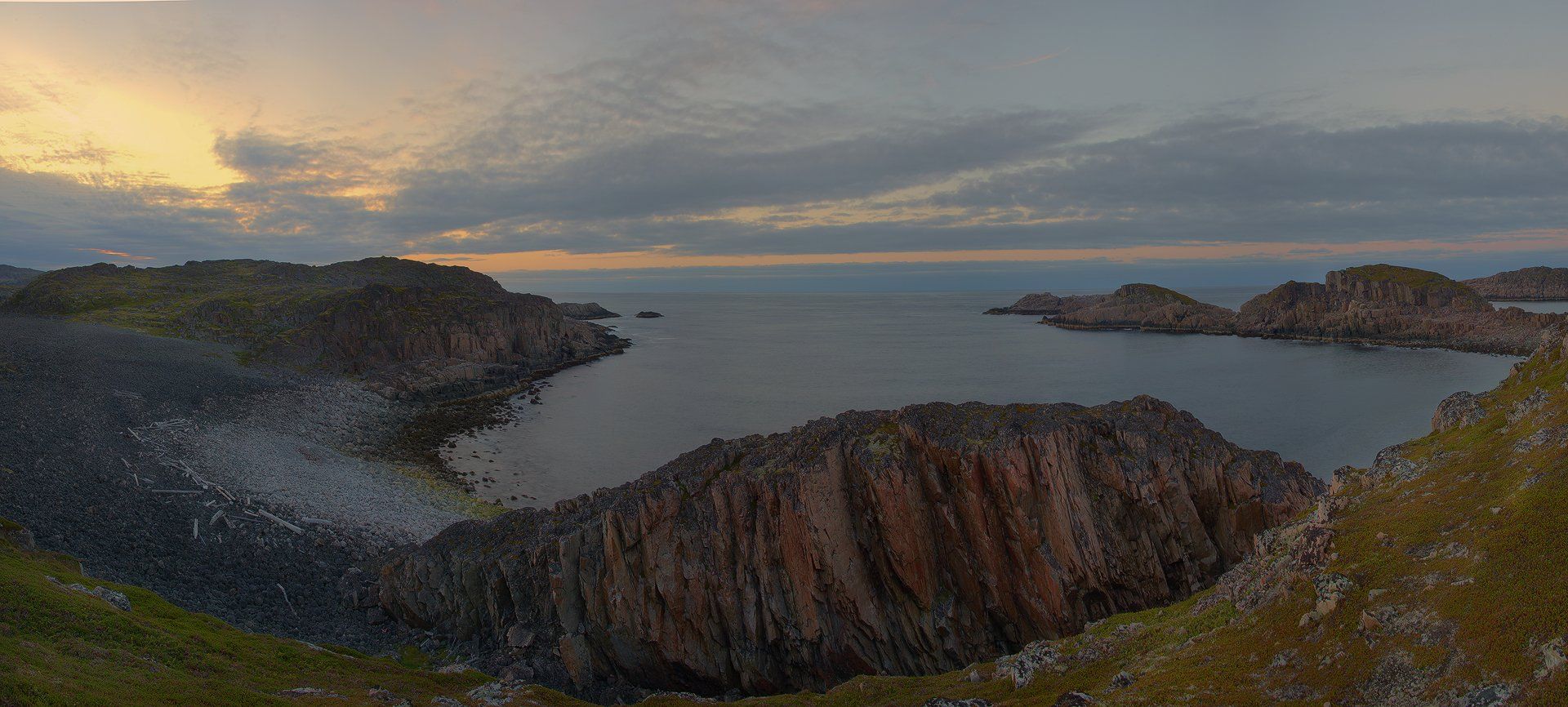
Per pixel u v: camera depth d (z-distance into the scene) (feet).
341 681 148.77
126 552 213.87
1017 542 188.96
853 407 542.16
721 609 199.41
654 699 175.73
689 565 200.54
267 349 578.25
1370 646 93.66
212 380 473.26
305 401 481.46
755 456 215.10
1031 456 190.90
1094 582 183.52
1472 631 86.43
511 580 204.03
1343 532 121.39
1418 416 449.89
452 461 402.93
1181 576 188.96
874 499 198.18
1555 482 98.58
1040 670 129.49
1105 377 636.89
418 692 152.97
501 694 159.33
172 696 113.80
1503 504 103.19
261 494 288.30
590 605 199.41
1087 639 136.26
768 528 201.46
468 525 230.89
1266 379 608.19
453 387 586.04
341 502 301.43
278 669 146.82
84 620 132.46
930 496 199.11
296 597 219.20
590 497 226.79
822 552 196.44
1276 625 110.42
